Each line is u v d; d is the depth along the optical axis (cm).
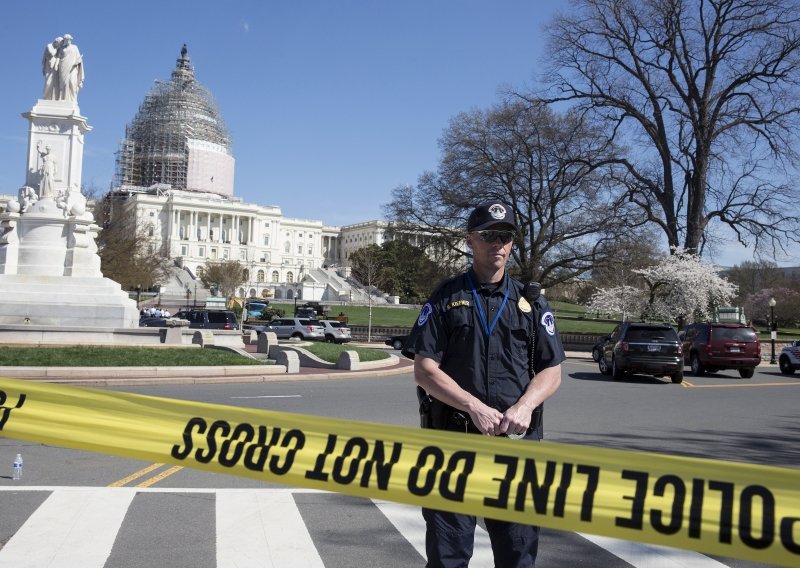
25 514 589
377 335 5528
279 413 341
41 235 2416
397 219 4578
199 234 15188
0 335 2159
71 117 2473
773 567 512
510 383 341
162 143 15425
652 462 289
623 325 2259
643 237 4247
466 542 323
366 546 529
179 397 1414
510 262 4562
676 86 4125
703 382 2239
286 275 16050
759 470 276
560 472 297
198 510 616
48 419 368
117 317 2402
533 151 4328
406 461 317
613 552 543
